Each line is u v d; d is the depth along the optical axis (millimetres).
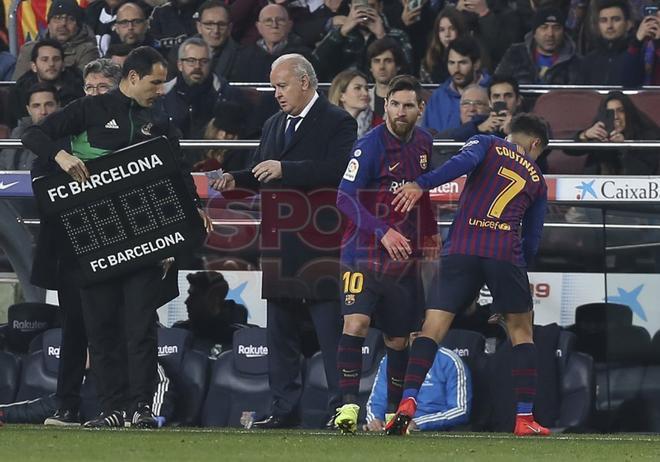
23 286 29141
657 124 31812
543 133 22953
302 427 26750
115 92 22406
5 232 28938
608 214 28578
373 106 33406
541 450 17797
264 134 25141
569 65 35438
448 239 22109
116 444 17188
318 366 27266
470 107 32594
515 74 35625
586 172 30203
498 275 21844
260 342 27781
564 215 28703
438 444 18609
